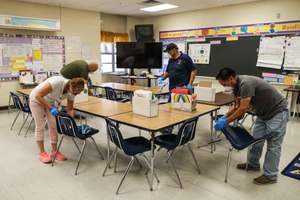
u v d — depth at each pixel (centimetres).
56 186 259
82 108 320
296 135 428
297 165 309
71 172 288
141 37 778
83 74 353
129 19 828
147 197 240
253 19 592
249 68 613
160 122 256
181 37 745
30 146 366
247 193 247
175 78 404
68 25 675
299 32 527
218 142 389
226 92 431
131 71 753
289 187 259
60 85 292
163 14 777
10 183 264
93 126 471
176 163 314
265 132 269
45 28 599
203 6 646
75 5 640
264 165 265
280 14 549
